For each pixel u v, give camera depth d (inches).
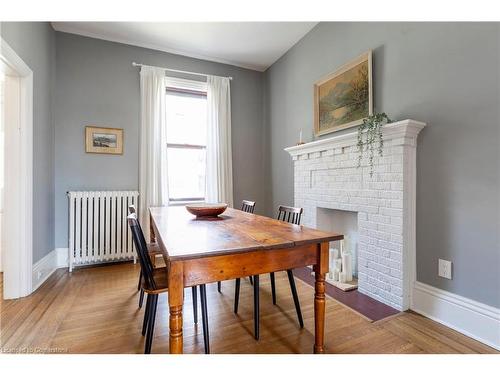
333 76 111.7
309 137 129.7
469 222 68.2
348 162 99.3
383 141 85.4
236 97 163.9
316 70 124.4
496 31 63.0
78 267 124.5
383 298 86.5
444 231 73.8
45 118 110.7
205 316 59.6
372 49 95.3
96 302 87.7
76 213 121.2
